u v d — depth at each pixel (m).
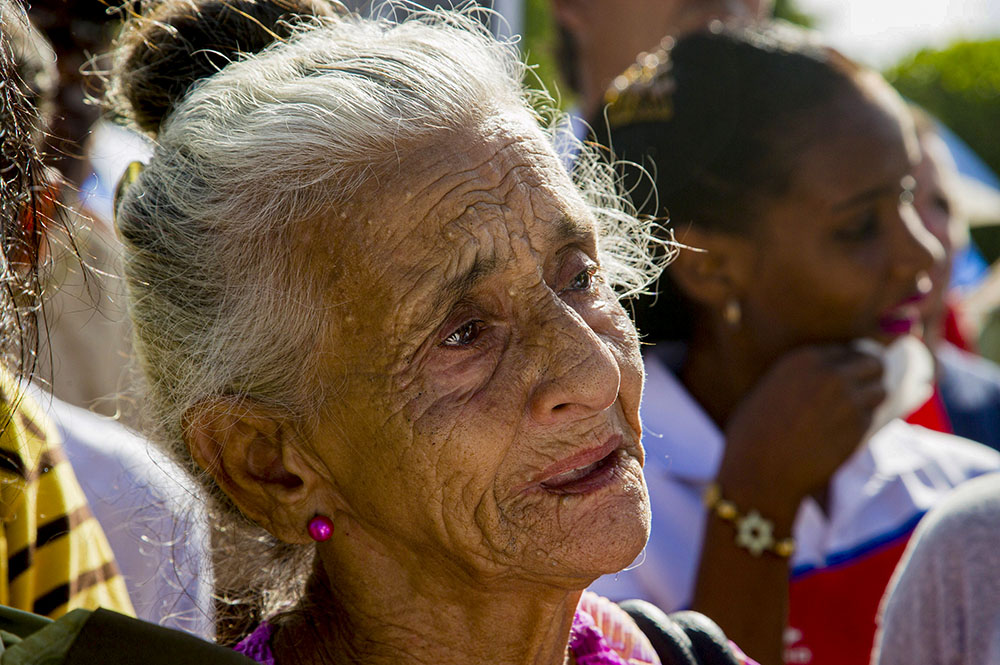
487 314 1.30
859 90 2.38
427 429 1.26
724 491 2.18
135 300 1.41
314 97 1.30
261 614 1.57
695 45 2.44
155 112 1.52
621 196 1.87
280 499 1.37
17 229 1.17
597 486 1.28
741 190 2.34
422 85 1.31
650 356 2.50
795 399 2.21
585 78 3.63
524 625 1.36
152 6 1.63
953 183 4.17
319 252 1.28
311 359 1.30
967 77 10.13
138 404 1.57
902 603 1.78
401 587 1.38
